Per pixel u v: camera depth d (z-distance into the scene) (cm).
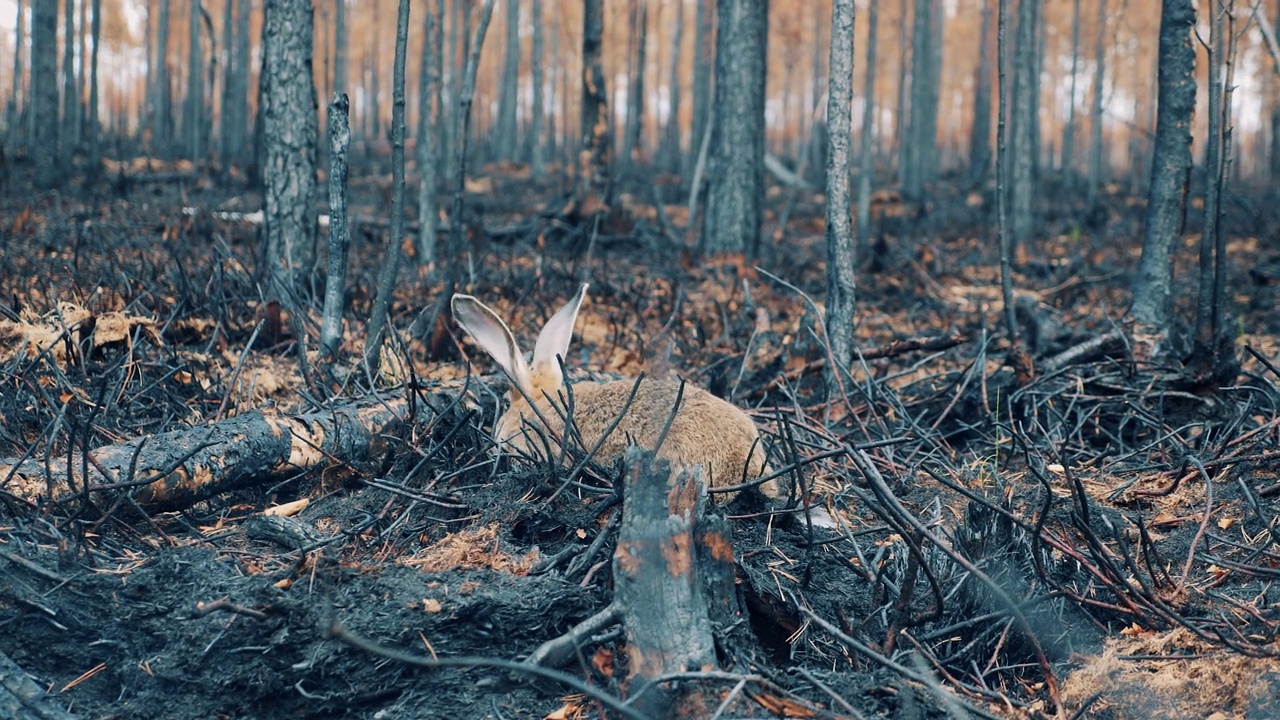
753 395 672
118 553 398
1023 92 1703
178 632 354
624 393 488
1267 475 499
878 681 337
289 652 347
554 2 3881
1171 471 523
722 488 436
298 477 471
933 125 3425
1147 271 782
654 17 4328
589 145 1481
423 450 485
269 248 844
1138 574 385
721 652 345
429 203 1105
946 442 589
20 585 361
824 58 3912
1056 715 341
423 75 1113
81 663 356
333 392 563
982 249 1695
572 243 1404
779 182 3378
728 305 966
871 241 1611
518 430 506
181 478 429
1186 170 767
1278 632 360
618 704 275
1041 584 406
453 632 355
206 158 2453
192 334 682
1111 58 3550
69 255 990
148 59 3494
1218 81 657
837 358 646
